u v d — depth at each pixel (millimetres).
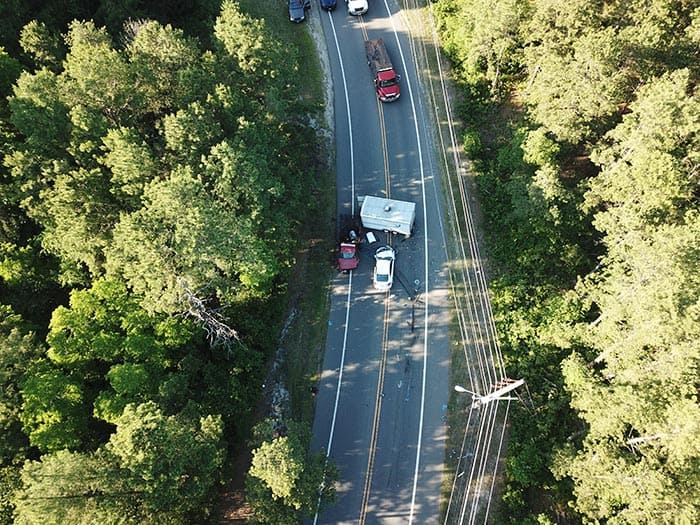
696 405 27156
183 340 33562
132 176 33500
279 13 61531
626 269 35188
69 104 35188
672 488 28391
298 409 38625
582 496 30984
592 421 31672
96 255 36219
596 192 38500
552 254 43219
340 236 46125
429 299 43344
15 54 43531
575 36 44156
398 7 62344
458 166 50094
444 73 56125
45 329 35719
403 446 37312
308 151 49938
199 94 37812
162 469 27234
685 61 42844
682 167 36844
